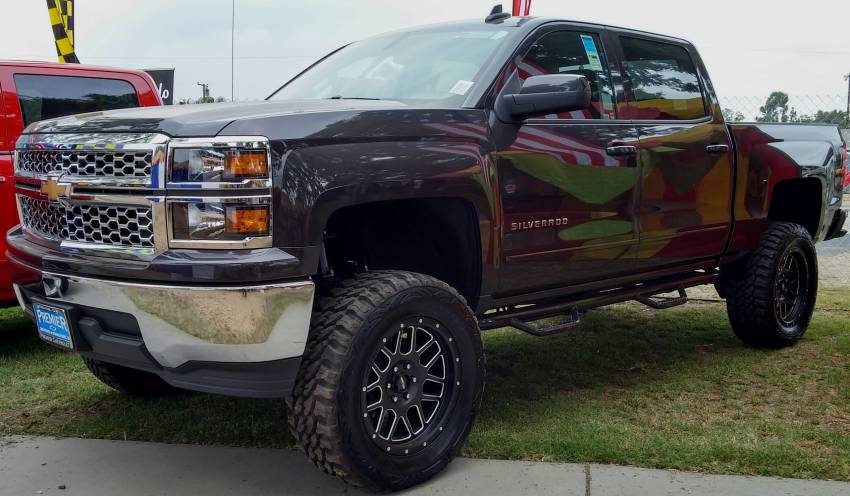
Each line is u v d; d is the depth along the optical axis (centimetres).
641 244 411
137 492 301
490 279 337
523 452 332
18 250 324
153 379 407
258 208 261
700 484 301
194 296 258
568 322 386
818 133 555
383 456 290
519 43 366
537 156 351
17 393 422
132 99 578
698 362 488
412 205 331
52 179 297
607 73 409
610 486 300
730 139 474
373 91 375
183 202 262
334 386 273
